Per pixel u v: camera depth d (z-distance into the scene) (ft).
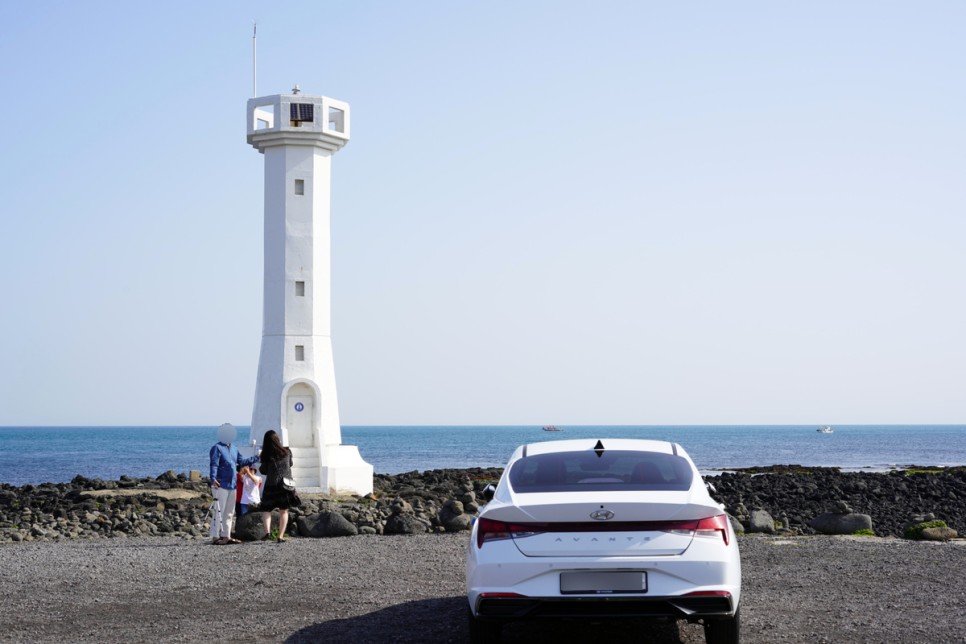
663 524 23.97
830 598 33.30
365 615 31.27
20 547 54.90
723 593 23.50
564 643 27.89
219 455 54.19
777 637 27.12
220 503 54.65
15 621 30.81
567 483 26.63
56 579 39.86
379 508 78.54
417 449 458.91
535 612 23.76
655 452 28.76
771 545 48.60
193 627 29.60
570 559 23.73
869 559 42.98
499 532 24.48
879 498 121.19
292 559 45.62
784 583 36.78
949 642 26.11
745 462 311.88
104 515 83.87
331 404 111.24
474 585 24.36
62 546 55.52
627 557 23.62
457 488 126.31
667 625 30.25
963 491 131.03
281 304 110.63
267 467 54.49
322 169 113.19
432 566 42.75
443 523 61.93
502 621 24.70
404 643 27.17
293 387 109.29
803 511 101.81
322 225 112.98
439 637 27.89
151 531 74.02
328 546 51.16
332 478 107.34
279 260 111.04
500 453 403.75
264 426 109.19
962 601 32.24
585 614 23.63
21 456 367.25
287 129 109.91
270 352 110.52
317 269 111.86
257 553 48.32
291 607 32.89
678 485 26.21
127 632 28.94
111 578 39.96
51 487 139.03
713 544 23.94
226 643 27.32
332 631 28.81
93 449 452.35
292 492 54.44
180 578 39.78
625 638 28.48
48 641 27.73
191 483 139.64
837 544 48.80
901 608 31.17
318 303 111.65
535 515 24.11
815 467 251.60
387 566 42.83
